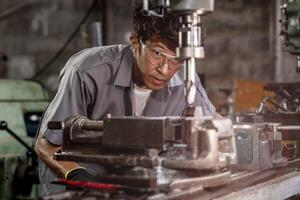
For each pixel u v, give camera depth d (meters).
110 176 1.24
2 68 5.27
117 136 1.28
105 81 1.78
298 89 2.51
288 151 1.94
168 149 1.28
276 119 2.26
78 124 1.37
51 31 5.25
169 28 1.45
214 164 1.24
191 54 1.31
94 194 1.21
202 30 1.41
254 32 4.71
